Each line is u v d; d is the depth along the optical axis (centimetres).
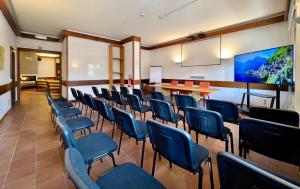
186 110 216
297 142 137
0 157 233
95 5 411
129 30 633
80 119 266
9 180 185
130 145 273
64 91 685
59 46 722
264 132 154
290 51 378
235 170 80
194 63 738
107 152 162
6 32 460
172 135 132
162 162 222
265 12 467
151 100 298
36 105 610
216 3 405
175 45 818
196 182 184
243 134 172
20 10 437
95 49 710
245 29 564
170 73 853
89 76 697
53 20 516
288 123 198
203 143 278
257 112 217
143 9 436
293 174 196
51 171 202
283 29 486
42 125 376
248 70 487
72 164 71
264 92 537
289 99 450
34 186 176
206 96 619
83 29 616
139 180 117
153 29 619
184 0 387
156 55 924
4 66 435
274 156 154
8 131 336
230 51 611
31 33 652
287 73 385
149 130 162
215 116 184
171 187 176
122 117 200
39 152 249
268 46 517
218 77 656
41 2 394
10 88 531
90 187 58
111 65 750
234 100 614
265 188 67
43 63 1241
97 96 563
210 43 671
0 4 368
